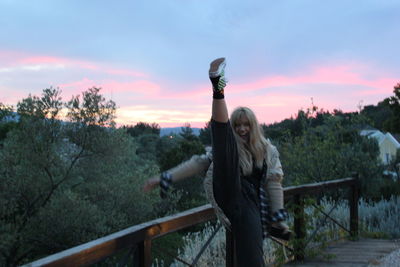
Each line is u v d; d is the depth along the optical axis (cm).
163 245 710
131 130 2767
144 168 847
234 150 229
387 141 3947
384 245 596
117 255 643
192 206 1069
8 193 639
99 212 671
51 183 694
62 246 638
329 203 832
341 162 1082
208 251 509
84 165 731
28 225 633
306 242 511
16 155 666
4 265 600
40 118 680
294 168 1112
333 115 1159
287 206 501
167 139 2261
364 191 1073
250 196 254
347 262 493
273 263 477
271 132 1641
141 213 752
